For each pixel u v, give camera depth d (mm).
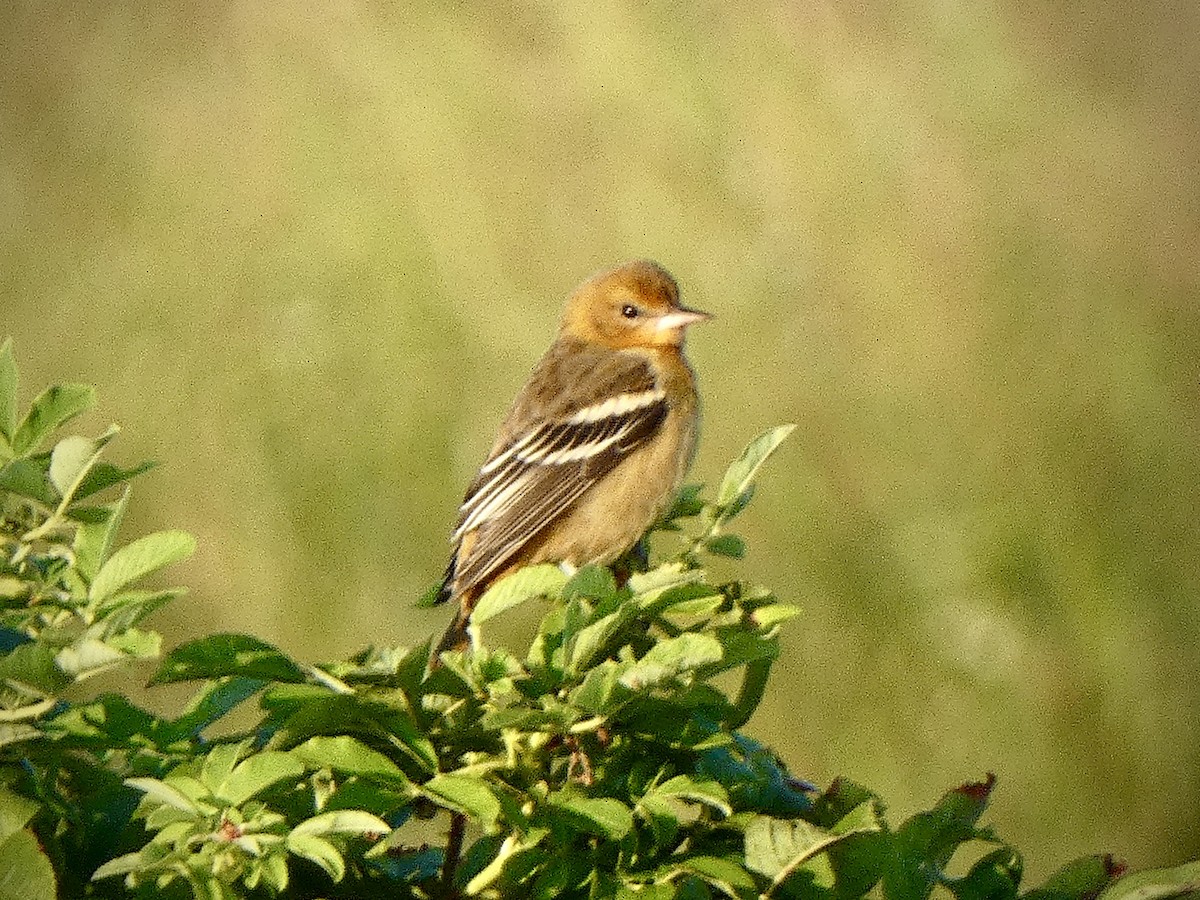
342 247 17078
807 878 4602
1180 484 14680
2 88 20297
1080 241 16609
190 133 19188
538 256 16797
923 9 18078
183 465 15477
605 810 4523
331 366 15805
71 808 4414
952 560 13984
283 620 14227
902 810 13062
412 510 14875
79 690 12383
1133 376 15273
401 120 17812
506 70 18047
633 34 17781
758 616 5152
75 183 19188
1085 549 13898
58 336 17438
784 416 15227
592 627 4664
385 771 4379
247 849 4129
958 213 16672
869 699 13438
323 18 19484
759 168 17094
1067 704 13258
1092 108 17812
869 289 16250
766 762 5008
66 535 4863
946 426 14992
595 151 17312
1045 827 12906
